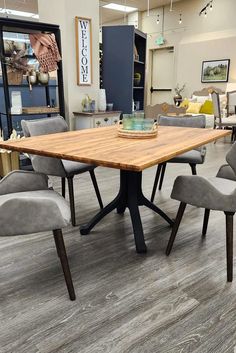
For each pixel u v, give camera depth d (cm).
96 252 199
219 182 191
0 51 332
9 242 212
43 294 157
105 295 157
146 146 174
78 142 188
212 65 830
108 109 455
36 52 360
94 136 211
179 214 187
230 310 146
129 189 210
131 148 169
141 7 896
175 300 153
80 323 138
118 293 158
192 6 838
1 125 382
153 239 217
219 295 157
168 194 308
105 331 134
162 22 915
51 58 369
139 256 194
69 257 192
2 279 170
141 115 227
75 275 174
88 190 315
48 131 251
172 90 947
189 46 870
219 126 599
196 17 838
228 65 798
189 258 192
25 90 398
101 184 335
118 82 474
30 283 167
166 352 123
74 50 411
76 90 426
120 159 142
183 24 870
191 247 205
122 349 125
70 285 151
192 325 137
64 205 158
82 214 257
